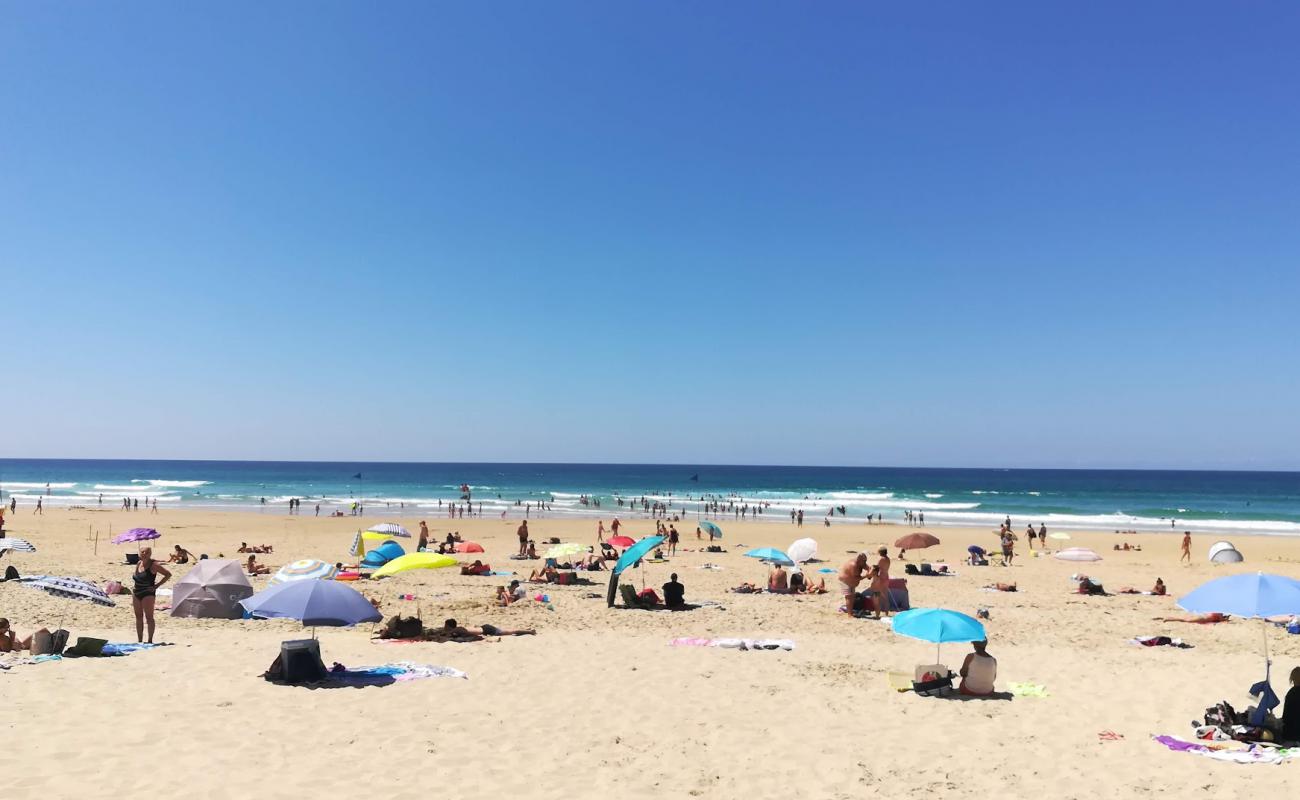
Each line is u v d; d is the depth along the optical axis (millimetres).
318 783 6617
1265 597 8281
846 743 8180
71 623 14469
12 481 127562
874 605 17500
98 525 45125
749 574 26453
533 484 130000
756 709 9391
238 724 8109
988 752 7945
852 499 93812
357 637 13688
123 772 6656
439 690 9758
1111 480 175000
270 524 48188
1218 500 97188
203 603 15312
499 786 6746
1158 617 17969
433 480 143625
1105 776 7277
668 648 12922
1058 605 19969
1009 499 96688
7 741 7277
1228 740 8273
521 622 15906
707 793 6766
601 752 7723
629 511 67688
